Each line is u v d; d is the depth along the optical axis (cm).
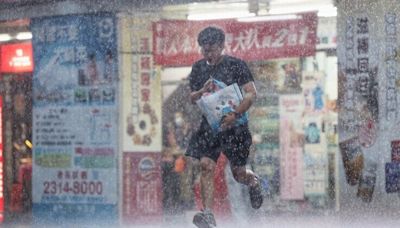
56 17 2420
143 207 2347
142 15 2323
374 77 2108
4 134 2581
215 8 2262
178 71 2319
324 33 2231
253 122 2328
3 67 2523
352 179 2134
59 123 2448
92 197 2417
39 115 2486
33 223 2408
